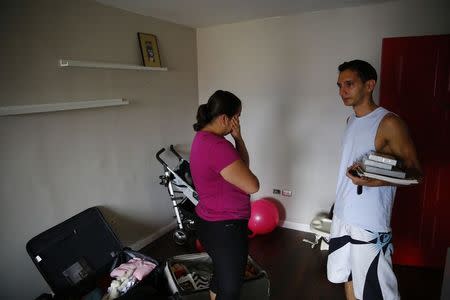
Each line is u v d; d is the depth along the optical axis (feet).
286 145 9.69
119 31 7.52
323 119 8.96
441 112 7.02
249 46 9.66
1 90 5.26
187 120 10.53
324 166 9.23
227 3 7.45
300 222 10.00
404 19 7.38
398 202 7.76
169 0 7.00
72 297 6.06
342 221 5.12
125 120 7.99
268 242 9.24
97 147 7.27
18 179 5.70
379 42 7.77
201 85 10.90
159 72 9.02
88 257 6.58
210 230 4.64
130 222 8.52
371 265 4.80
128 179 8.29
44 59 5.87
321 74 8.70
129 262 6.57
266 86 9.64
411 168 4.37
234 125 4.69
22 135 5.69
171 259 6.56
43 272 5.79
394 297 4.82
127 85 7.91
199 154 4.39
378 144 4.63
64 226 6.44
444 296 4.17
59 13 6.06
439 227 7.55
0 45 5.18
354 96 4.75
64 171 6.54
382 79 7.40
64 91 6.31
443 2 6.93
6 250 5.64
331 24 8.26
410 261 7.96
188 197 8.22
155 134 9.12
